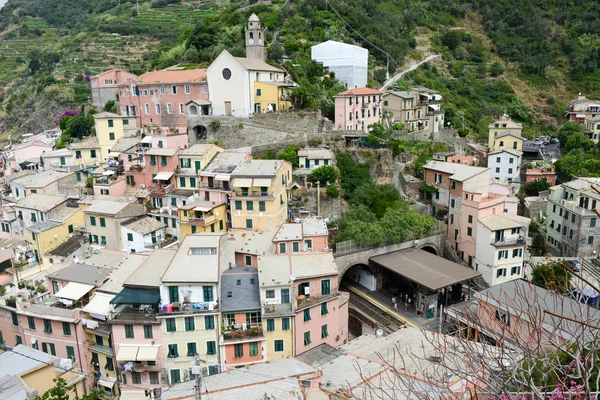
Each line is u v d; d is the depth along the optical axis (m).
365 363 41.31
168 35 199.88
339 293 61.91
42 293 57.59
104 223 68.81
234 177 68.50
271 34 136.00
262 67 102.06
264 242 65.19
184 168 76.75
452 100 150.62
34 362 40.72
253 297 53.12
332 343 56.25
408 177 94.88
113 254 61.84
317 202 78.50
